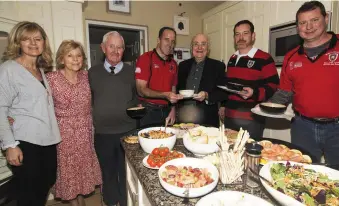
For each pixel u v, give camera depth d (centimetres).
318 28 141
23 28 137
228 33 311
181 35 363
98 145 186
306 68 152
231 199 72
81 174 172
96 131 186
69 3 238
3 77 130
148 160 103
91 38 336
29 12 217
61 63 162
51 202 229
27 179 142
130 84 190
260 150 86
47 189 161
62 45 159
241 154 88
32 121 139
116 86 181
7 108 133
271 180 80
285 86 172
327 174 85
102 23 304
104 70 180
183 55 366
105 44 177
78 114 166
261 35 259
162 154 105
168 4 347
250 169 85
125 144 132
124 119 185
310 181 79
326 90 146
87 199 231
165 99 215
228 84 183
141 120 205
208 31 356
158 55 217
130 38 352
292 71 162
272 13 241
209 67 216
